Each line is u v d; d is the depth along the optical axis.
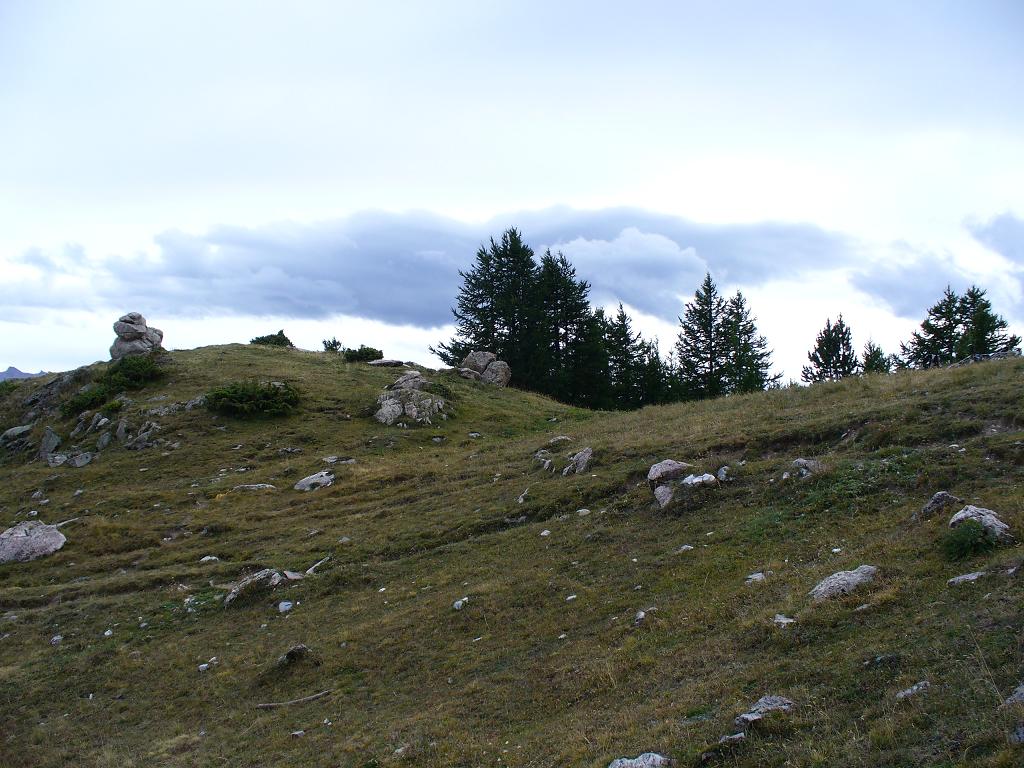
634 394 76.44
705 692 10.52
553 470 28.75
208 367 54.75
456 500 28.23
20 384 60.06
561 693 12.57
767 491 19.42
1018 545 11.83
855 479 18.12
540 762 10.12
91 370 54.47
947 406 22.19
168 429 42.97
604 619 15.34
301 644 17.95
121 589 24.17
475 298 74.88
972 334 71.56
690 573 16.12
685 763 8.59
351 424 44.41
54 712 17.03
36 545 28.45
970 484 16.08
